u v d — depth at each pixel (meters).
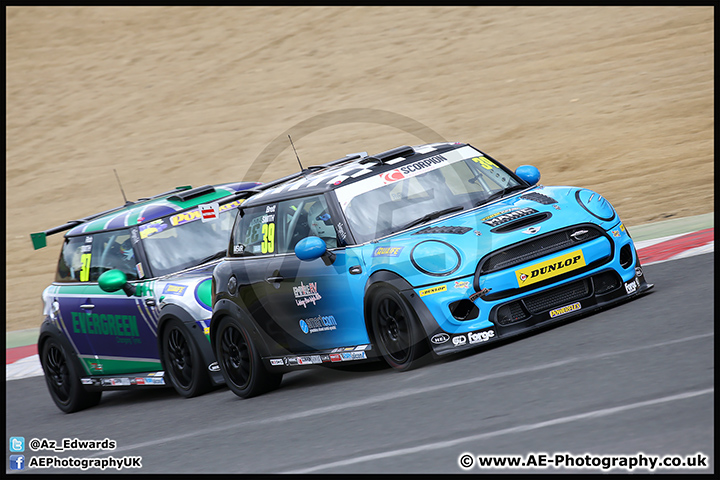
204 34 115.50
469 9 103.00
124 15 126.12
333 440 19.09
